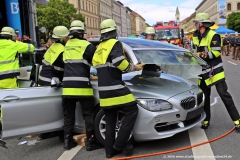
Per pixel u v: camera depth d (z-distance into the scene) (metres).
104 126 4.05
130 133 3.68
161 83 4.28
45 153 4.08
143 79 4.42
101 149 4.14
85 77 3.92
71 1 62.97
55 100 4.07
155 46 4.75
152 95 3.80
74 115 4.14
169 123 3.79
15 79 4.49
